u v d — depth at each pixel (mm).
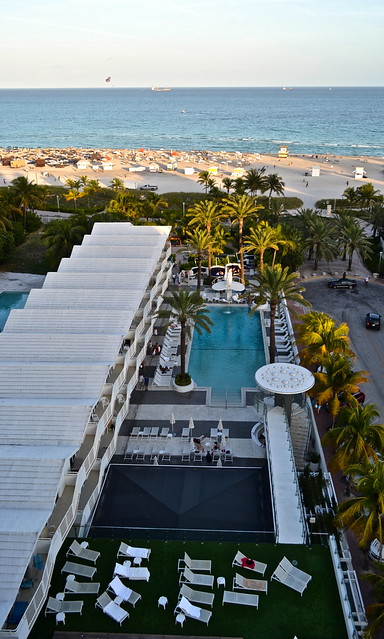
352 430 28719
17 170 160250
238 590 23438
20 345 36094
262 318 57875
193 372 47844
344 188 130375
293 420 37375
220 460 35031
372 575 21266
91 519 30062
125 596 22766
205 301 63656
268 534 28875
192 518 30562
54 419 28094
